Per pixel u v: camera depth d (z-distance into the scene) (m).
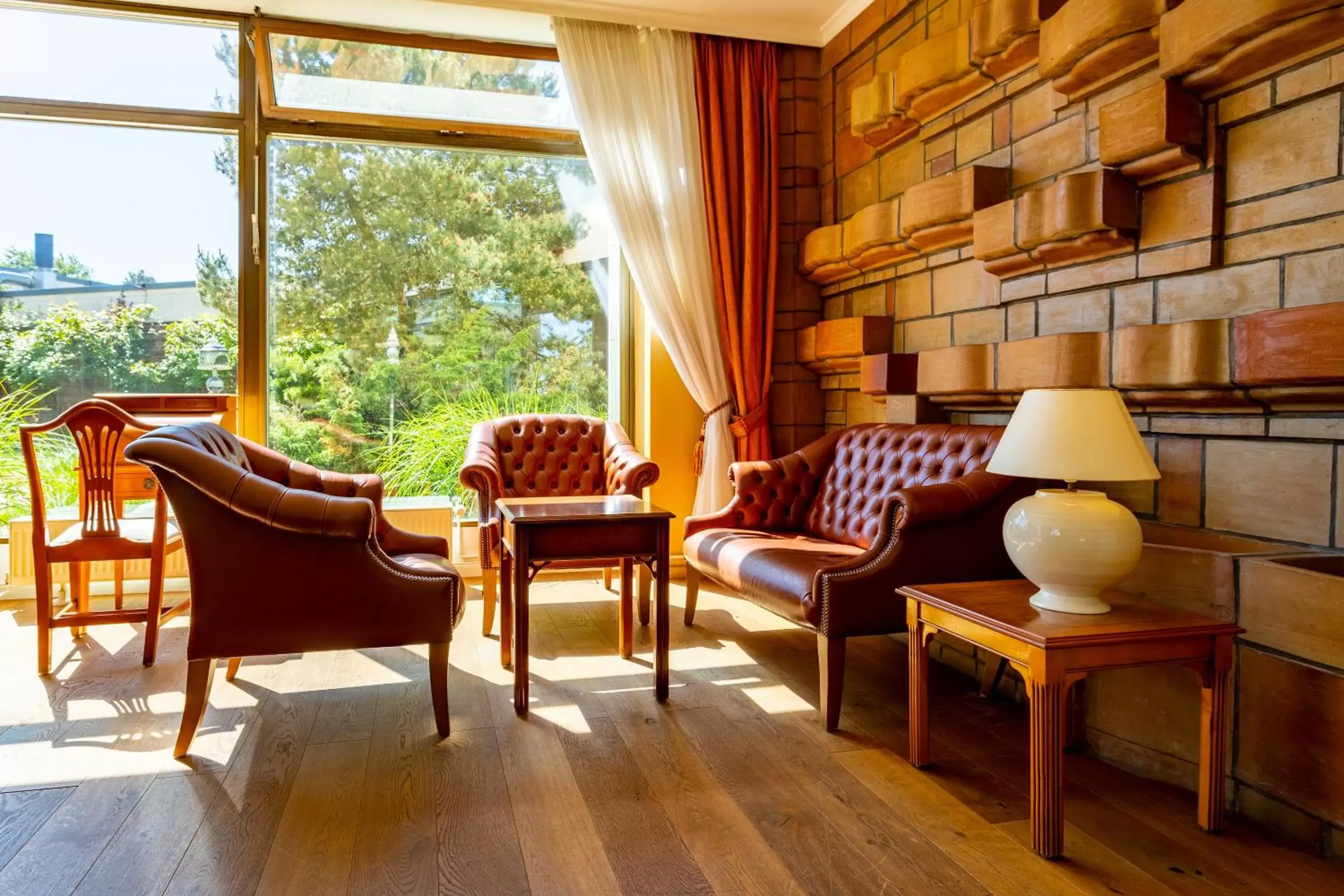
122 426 3.00
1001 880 1.68
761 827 1.89
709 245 4.43
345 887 1.65
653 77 4.33
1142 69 2.40
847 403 4.34
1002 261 2.88
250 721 2.55
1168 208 2.33
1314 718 1.78
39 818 1.93
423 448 4.55
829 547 3.18
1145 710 2.21
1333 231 1.90
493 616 3.57
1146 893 1.63
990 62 2.97
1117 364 2.38
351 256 4.43
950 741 2.41
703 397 4.43
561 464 4.07
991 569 2.62
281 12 4.07
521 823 1.91
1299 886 1.66
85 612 3.19
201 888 1.65
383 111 4.30
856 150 4.21
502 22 4.20
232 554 2.23
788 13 4.30
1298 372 1.83
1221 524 2.21
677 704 2.71
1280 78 2.01
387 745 2.36
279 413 4.36
